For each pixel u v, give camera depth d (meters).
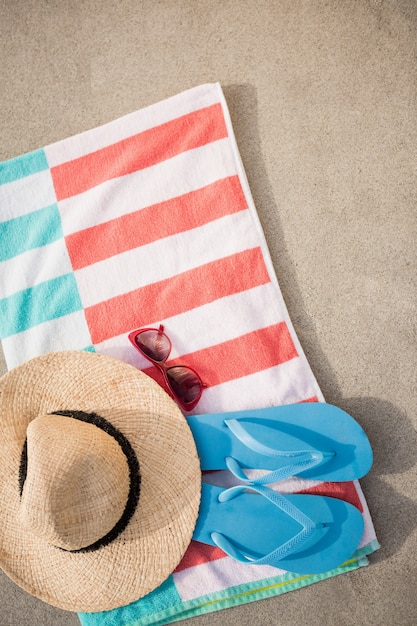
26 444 0.94
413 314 1.07
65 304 1.10
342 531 1.00
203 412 1.05
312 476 1.00
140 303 1.08
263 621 1.08
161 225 1.10
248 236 1.07
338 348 1.08
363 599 1.07
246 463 1.00
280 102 1.12
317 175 1.10
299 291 1.09
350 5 1.11
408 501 1.06
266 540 0.99
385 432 1.07
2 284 1.12
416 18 1.09
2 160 1.17
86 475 0.83
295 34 1.12
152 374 1.08
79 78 1.16
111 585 0.97
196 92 1.09
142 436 0.96
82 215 1.11
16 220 1.13
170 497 0.96
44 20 1.18
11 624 1.13
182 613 1.06
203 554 1.04
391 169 1.08
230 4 1.14
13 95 1.18
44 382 0.97
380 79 1.10
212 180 1.09
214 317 1.06
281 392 1.04
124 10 1.16
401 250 1.08
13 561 0.97
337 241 1.09
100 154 1.12
